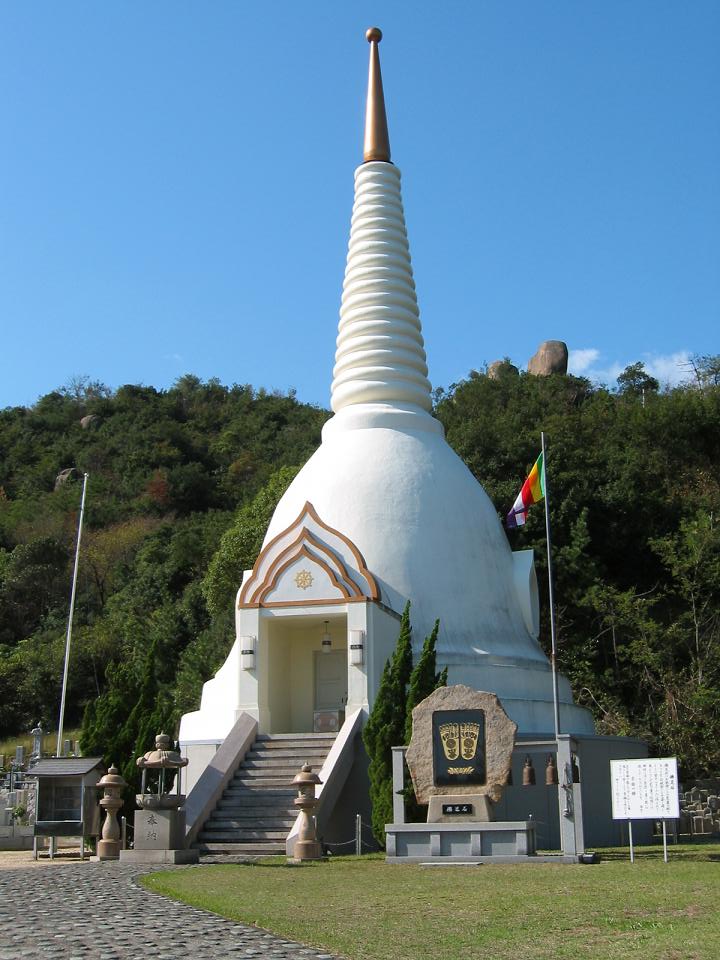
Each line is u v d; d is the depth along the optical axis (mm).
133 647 65062
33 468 107688
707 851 22922
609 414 64500
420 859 19781
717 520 51719
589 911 12797
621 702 46750
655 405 65125
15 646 69625
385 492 30438
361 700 26750
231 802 24672
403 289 34562
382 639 27781
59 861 23484
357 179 36031
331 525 30094
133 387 128125
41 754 40062
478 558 30734
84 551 79812
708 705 41781
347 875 17719
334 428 32750
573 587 49406
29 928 11883
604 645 48969
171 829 21594
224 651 52844
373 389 32938
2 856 25625
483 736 20578
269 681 28453
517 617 31484
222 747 26297
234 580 54875
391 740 24266
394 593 29219
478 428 56781
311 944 11062
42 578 74312
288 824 23766
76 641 64812
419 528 30109
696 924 11766
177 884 16312
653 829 29609
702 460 62625
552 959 10141
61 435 115625
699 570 49031
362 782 25641
